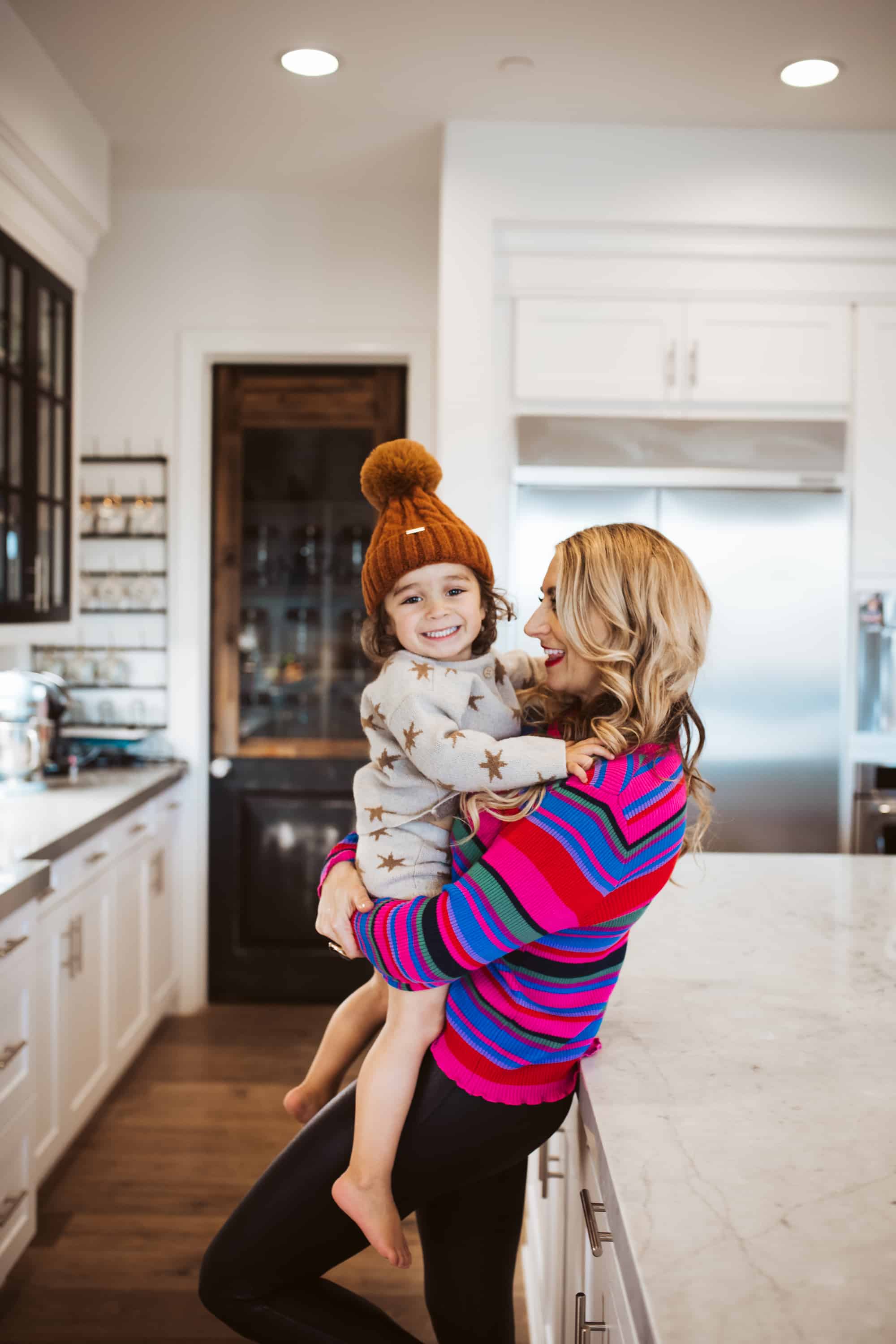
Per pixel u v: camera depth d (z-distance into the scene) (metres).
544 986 1.12
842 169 3.04
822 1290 0.78
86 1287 2.14
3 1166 1.92
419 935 1.06
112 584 3.68
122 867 2.95
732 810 3.13
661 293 3.12
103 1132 2.81
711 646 3.12
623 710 1.09
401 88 2.79
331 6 2.37
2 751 3.00
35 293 2.70
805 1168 0.96
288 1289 1.26
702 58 2.62
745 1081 1.15
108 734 3.52
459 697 1.14
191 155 3.26
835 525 3.12
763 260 3.12
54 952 2.36
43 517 2.83
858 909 1.87
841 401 3.15
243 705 3.86
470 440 3.02
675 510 3.11
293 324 3.63
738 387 3.13
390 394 3.81
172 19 2.43
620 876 1.06
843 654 3.13
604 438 3.10
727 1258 0.81
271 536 3.84
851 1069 1.18
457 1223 1.31
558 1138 1.58
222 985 3.87
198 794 3.71
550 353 3.12
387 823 1.17
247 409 3.81
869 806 3.15
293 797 3.85
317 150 3.20
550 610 1.19
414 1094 1.18
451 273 3.02
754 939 1.68
